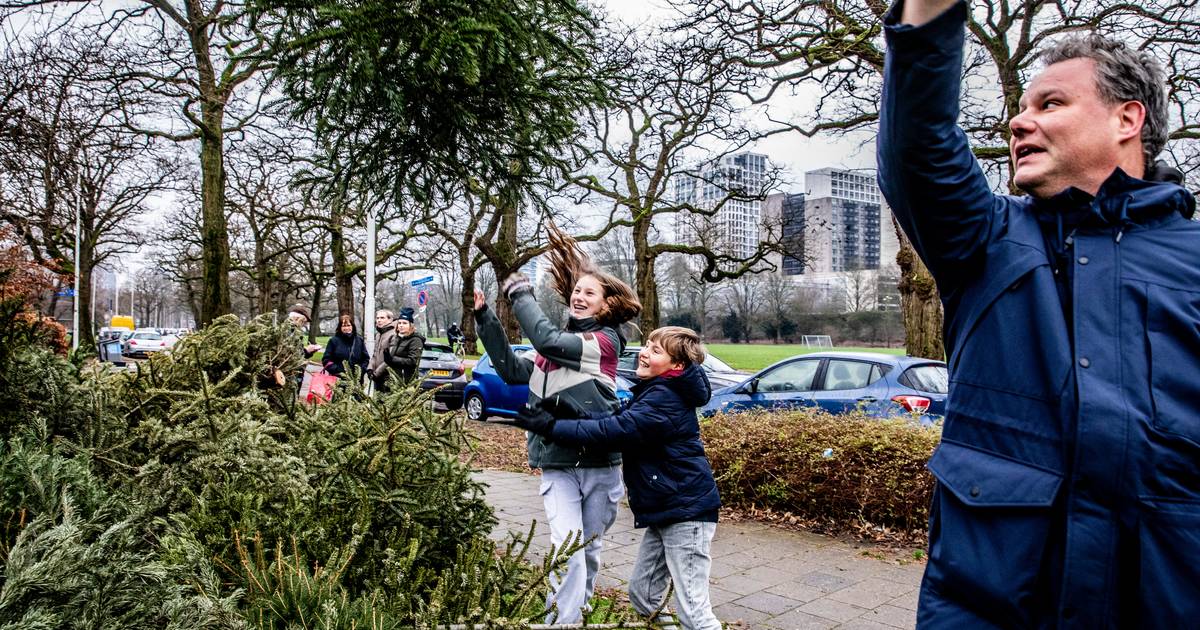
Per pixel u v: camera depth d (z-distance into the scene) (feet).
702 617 11.02
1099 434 4.27
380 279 95.14
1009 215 5.10
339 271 89.97
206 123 46.60
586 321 12.17
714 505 11.21
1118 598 4.25
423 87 11.24
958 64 4.55
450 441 11.00
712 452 24.27
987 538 4.64
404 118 11.17
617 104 13.87
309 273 110.83
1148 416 4.27
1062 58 5.10
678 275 167.02
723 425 25.40
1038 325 4.68
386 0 10.43
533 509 24.35
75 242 89.10
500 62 10.58
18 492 7.00
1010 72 39.09
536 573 8.95
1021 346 4.74
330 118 11.39
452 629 7.86
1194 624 4.08
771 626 14.48
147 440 9.69
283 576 7.49
